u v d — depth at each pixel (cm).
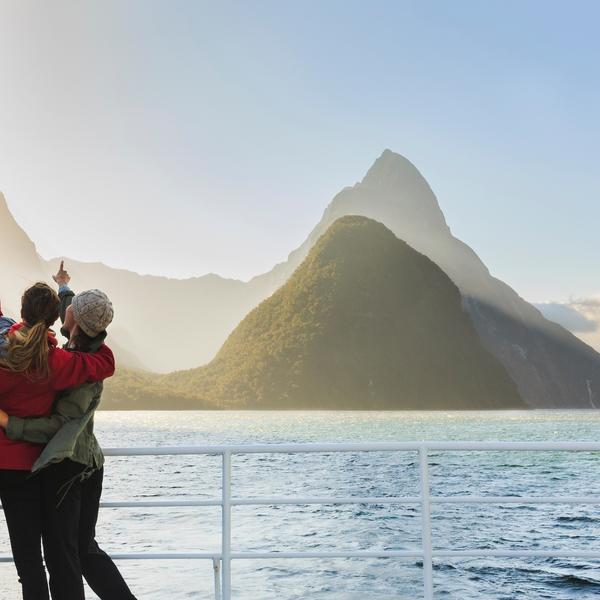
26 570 334
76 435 337
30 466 335
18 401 335
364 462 4278
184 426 11656
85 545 361
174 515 1827
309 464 4100
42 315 344
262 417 16812
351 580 1083
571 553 389
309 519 1797
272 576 1116
